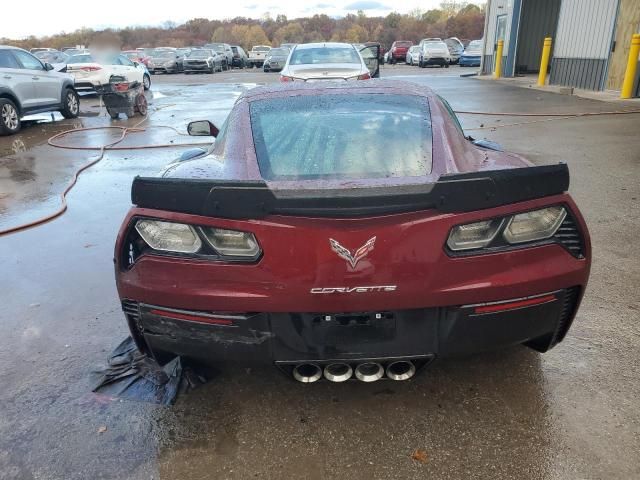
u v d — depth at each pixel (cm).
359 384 248
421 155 238
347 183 208
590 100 1297
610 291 329
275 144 247
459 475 194
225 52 3575
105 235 467
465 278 196
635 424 215
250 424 224
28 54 1151
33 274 386
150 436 218
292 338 203
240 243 196
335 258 190
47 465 203
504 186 195
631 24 1288
